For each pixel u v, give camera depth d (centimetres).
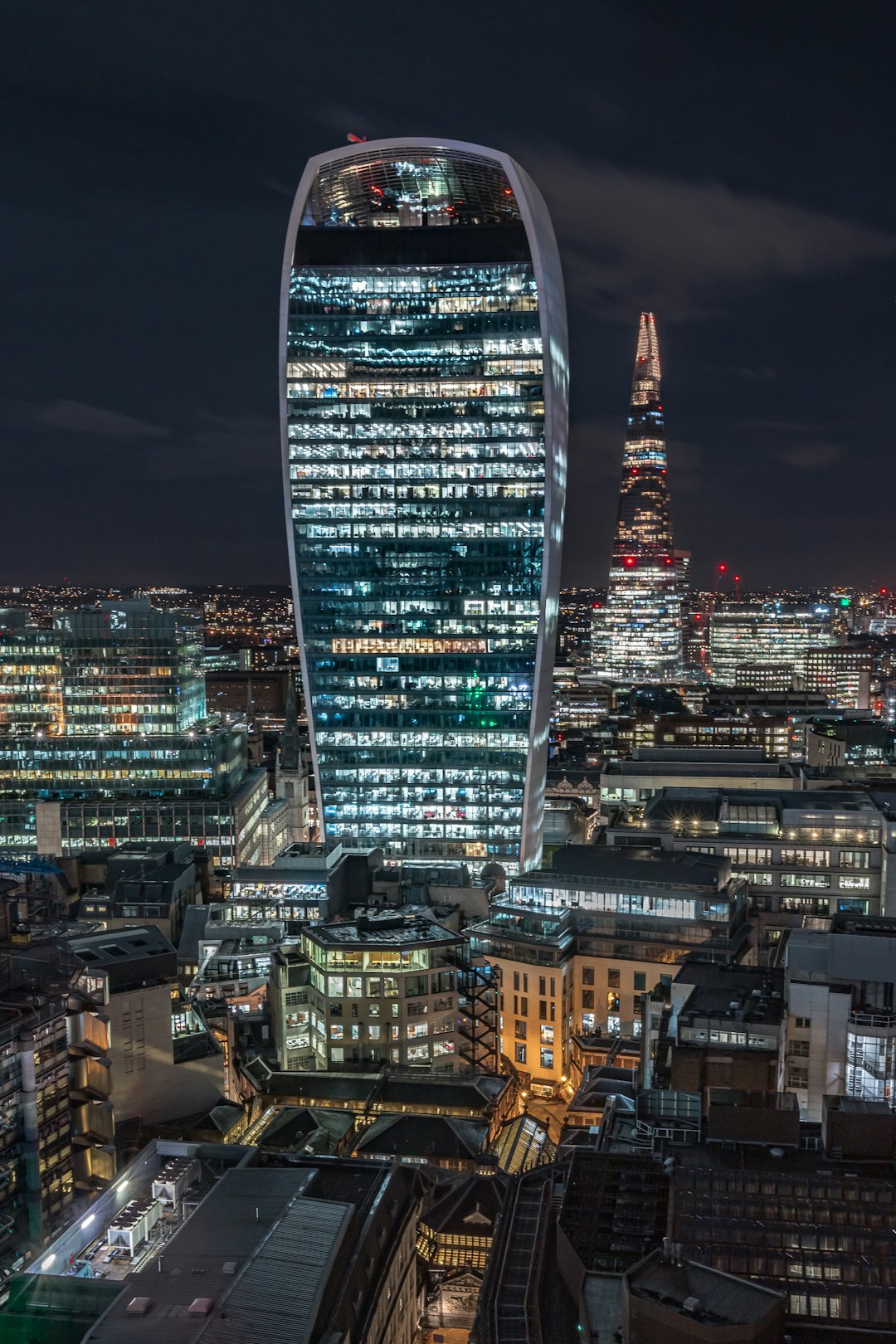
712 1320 8956
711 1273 9612
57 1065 14788
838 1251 9850
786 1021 14688
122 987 16025
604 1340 9262
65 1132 14938
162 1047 16325
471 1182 14562
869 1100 12169
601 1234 10638
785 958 16975
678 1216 10250
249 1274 9794
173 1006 18200
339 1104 17838
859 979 15062
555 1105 19775
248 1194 11300
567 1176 11812
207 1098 16788
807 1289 9581
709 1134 11862
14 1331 10119
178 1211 11644
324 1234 10412
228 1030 19312
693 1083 13050
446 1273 13750
